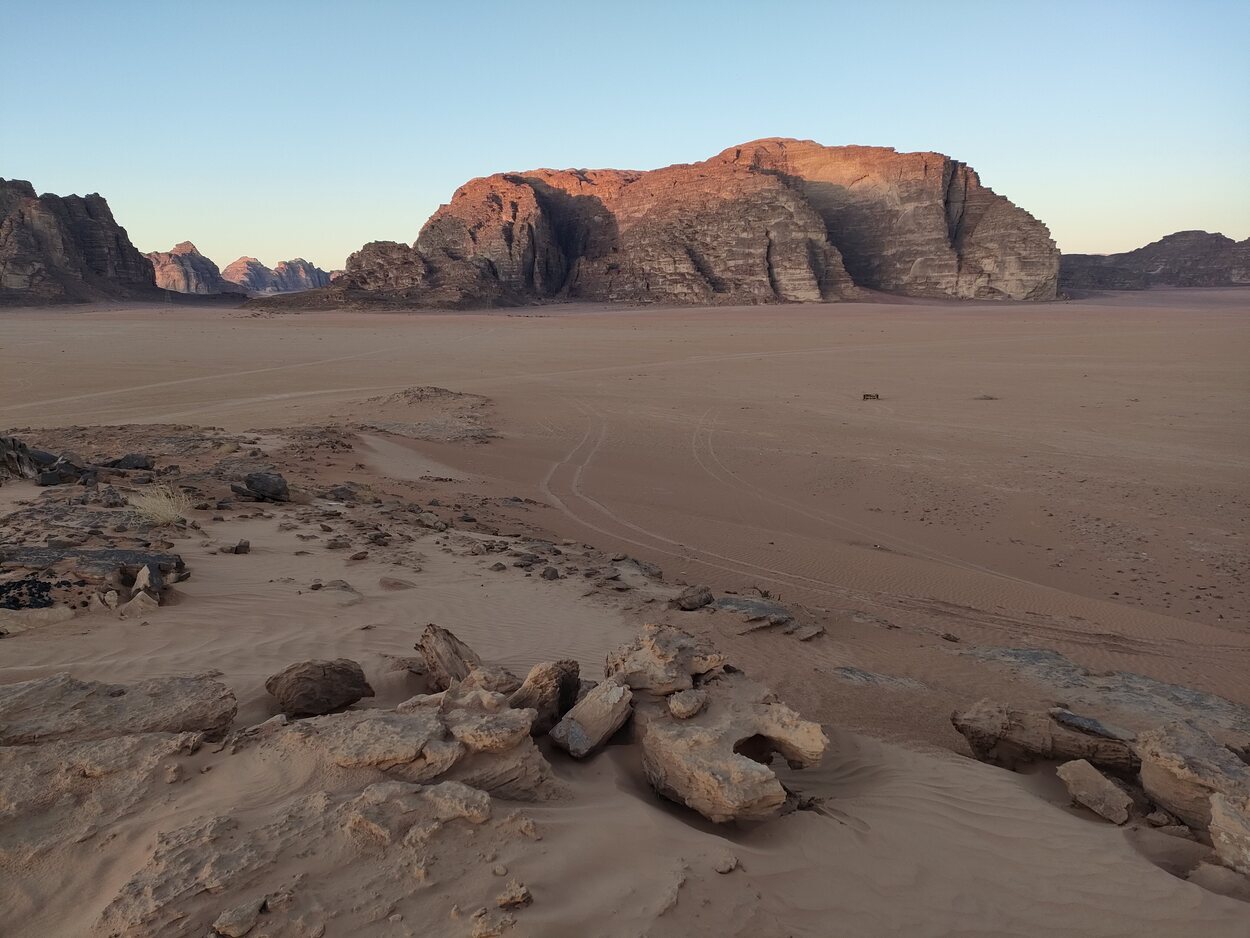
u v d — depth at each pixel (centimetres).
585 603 1004
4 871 343
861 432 3550
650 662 579
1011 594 1491
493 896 337
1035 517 2206
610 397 4550
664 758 490
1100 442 3319
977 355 6762
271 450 2259
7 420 3384
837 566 1602
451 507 1747
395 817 374
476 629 837
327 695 561
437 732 449
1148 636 1271
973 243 19100
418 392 4181
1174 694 920
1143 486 2555
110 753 418
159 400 4078
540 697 545
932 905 409
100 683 495
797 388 5031
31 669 574
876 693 830
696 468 2795
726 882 380
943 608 1352
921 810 522
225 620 743
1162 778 557
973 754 690
